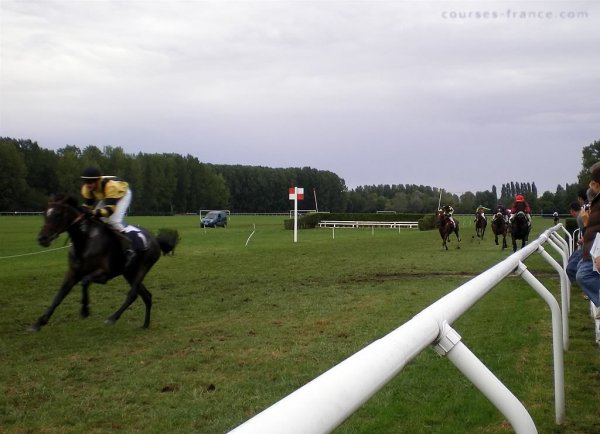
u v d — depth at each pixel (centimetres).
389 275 1273
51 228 669
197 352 594
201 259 1645
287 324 732
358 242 2455
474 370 163
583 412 389
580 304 810
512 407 160
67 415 415
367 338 638
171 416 409
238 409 423
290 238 2828
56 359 577
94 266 701
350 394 100
